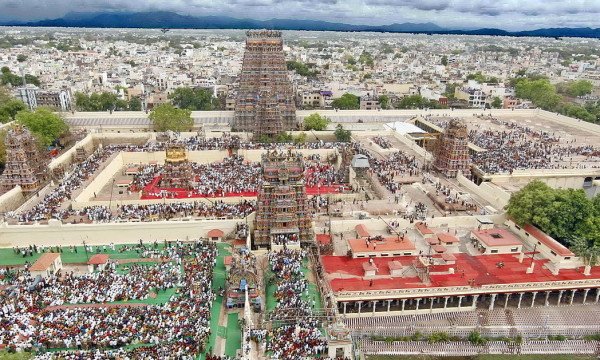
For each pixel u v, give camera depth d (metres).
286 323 83.50
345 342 75.31
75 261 106.75
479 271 105.06
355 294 95.81
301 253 107.00
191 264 102.00
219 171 160.12
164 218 122.12
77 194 134.88
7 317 80.56
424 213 129.75
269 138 196.88
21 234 113.44
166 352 72.56
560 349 93.19
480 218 126.00
